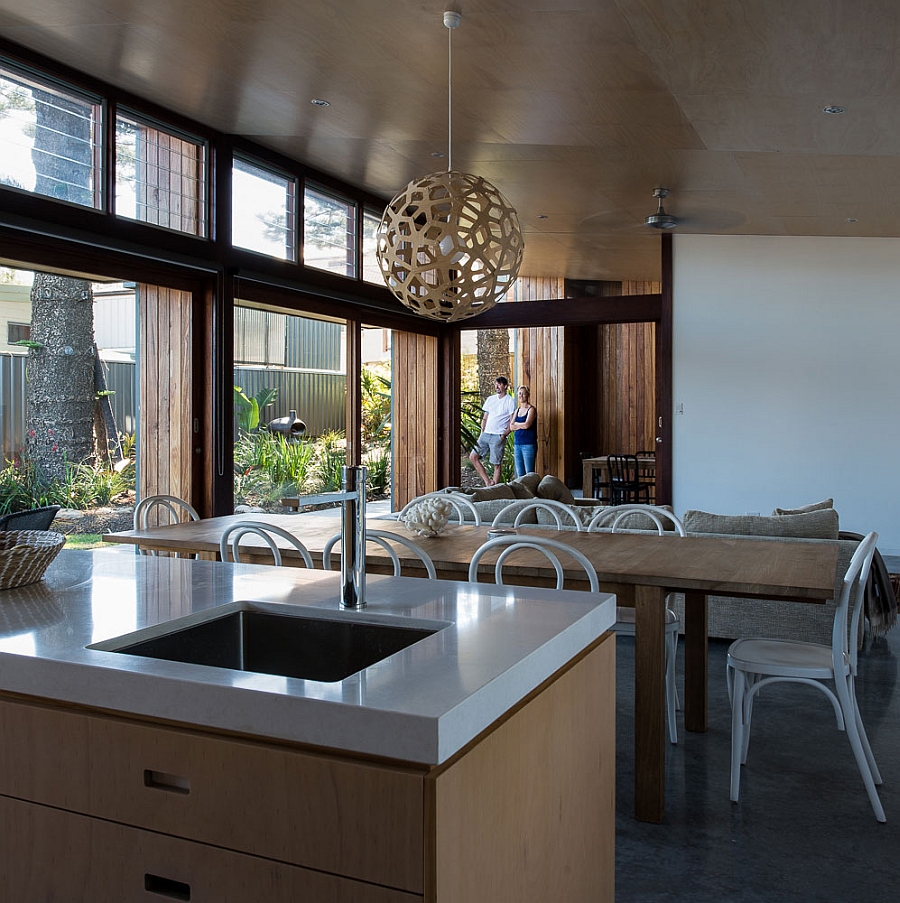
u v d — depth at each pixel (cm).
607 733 178
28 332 505
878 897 230
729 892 232
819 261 823
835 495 824
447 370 933
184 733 128
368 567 327
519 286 958
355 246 760
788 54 367
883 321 810
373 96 502
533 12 362
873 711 372
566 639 156
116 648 153
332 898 118
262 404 663
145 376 564
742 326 844
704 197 663
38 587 198
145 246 529
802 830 267
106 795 134
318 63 456
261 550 343
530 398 1212
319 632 175
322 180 707
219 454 596
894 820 273
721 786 299
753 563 301
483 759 125
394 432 859
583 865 165
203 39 438
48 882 140
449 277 352
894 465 810
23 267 484
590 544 349
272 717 122
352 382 765
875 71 378
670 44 371
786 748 333
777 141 496
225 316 600
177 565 229
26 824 141
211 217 593
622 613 366
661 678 274
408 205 351
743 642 316
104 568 224
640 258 937
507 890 133
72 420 525
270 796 122
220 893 126
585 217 770
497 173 646
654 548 338
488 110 502
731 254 845
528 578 302
